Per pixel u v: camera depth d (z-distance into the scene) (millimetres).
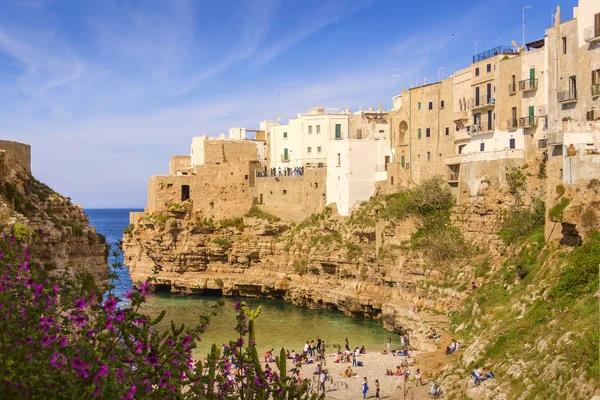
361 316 89812
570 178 54031
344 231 98500
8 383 17578
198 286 110250
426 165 97375
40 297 19531
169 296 109875
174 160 145875
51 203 40719
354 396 53594
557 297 47656
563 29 63000
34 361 17719
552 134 57812
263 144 141375
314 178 109750
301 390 26453
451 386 47656
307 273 101500
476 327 58812
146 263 117312
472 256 74875
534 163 72625
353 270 94125
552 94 64812
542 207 68062
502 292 60438
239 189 118000
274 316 91250
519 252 63031
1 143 39688
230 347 24578
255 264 110188
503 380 42969
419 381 54062
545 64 73875
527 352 43969
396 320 78062
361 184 103062
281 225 112438
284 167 132375
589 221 50469
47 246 36594
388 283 85688
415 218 84875
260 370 25688
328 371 60969
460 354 54250
